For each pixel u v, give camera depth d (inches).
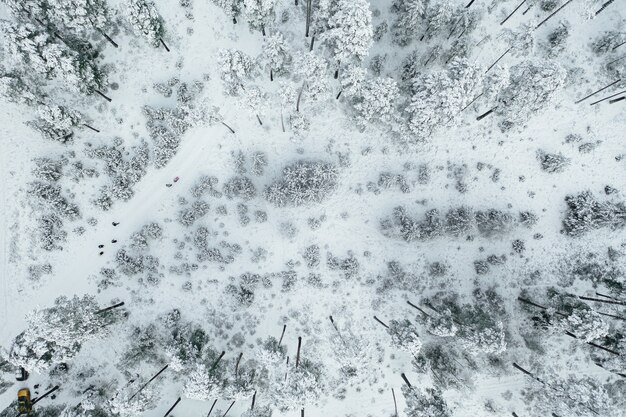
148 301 2122.3
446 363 2060.8
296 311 2142.0
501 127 2177.7
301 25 2151.8
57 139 2074.3
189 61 2144.4
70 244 2122.3
